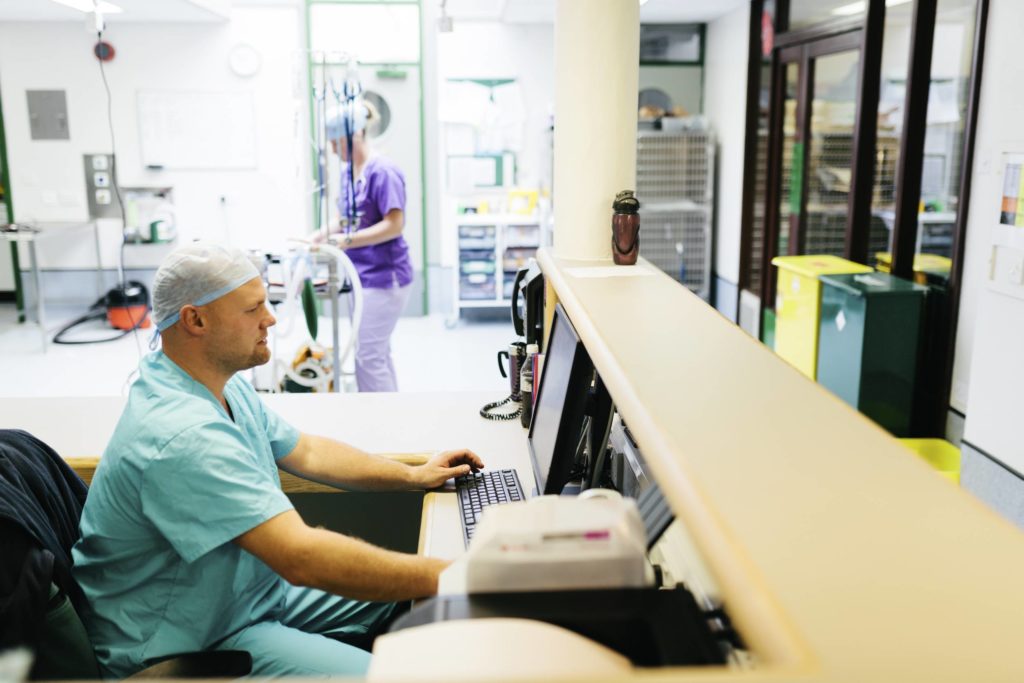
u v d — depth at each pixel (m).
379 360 4.62
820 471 0.94
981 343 3.43
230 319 1.76
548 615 0.99
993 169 3.35
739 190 6.54
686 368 1.35
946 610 0.68
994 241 3.33
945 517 0.84
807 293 4.54
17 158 7.07
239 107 7.05
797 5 5.71
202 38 6.94
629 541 1.03
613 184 2.62
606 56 2.54
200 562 1.65
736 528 0.81
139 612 1.69
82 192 7.13
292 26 6.97
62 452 2.35
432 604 1.02
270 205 7.21
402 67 7.11
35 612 1.50
